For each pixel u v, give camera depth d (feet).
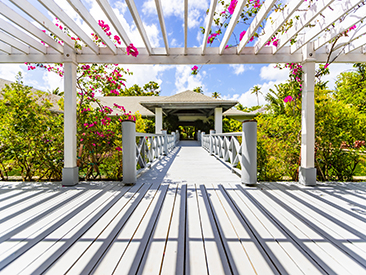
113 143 9.73
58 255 3.44
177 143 38.40
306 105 8.33
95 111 9.66
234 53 8.68
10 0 5.01
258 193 6.99
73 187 7.82
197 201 6.17
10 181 9.15
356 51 8.21
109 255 3.45
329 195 6.77
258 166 9.62
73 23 6.60
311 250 3.60
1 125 9.32
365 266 3.17
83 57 8.64
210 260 3.31
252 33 6.78
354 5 5.08
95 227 4.48
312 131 8.23
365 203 5.98
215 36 7.59
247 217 4.99
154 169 11.77
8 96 9.28
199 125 48.21
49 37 7.52
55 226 4.52
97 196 6.69
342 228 4.43
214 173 10.50
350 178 9.62
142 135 10.07
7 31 6.42
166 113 41.39
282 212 5.32
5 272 3.01
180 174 10.25
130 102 48.70
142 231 4.29
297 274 2.97
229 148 11.76
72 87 8.43
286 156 9.66
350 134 9.60
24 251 3.56
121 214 5.19
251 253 3.51
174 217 5.00
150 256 3.43
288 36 7.11
